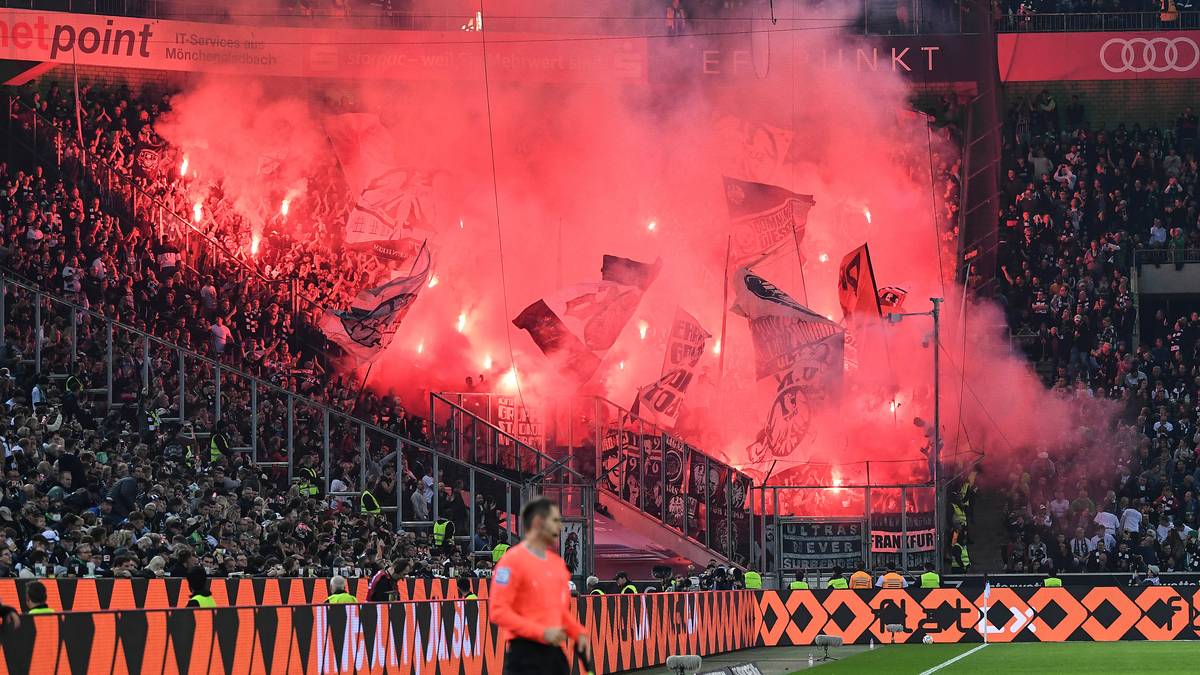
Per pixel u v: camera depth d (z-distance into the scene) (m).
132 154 52.38
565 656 14.22
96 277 45.28
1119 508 52.41
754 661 35.81
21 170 46.56
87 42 53.12
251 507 34.97
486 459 46.03
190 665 16.12
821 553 47.59
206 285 49.19
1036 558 50.59
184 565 19.59
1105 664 33.53
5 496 27.34
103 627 14.74
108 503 28.69
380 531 37.50
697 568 50.44
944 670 32.12
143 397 36.97
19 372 36.31
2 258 43.03
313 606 18.69
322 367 51.03
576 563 41.81
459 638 23.41
